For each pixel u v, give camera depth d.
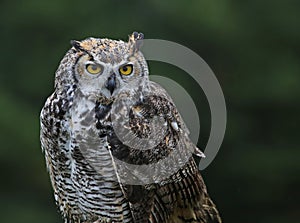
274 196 26.84
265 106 27.77
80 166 11.57
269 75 28.06
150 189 11.79
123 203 11.82
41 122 11.60
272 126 27.59
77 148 11.44
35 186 25.20
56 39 28.09
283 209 26.91
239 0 28.91
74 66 11.36
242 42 28.31
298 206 26.89
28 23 28.14
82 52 11.38
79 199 11.95
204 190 12.30
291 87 27.72
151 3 27.27
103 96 11.36
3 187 25.08
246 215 26.89
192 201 12.12
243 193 26.69
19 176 25.20
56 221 24.81
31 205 24.89
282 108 27.78
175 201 12.00
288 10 29.02
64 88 11.40
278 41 28.81
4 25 28.38
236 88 27.73
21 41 28.19
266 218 26.78
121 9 27.50
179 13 27.05
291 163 26.89
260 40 28.61
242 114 27.69
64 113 11.38
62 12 27.78
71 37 27.77
